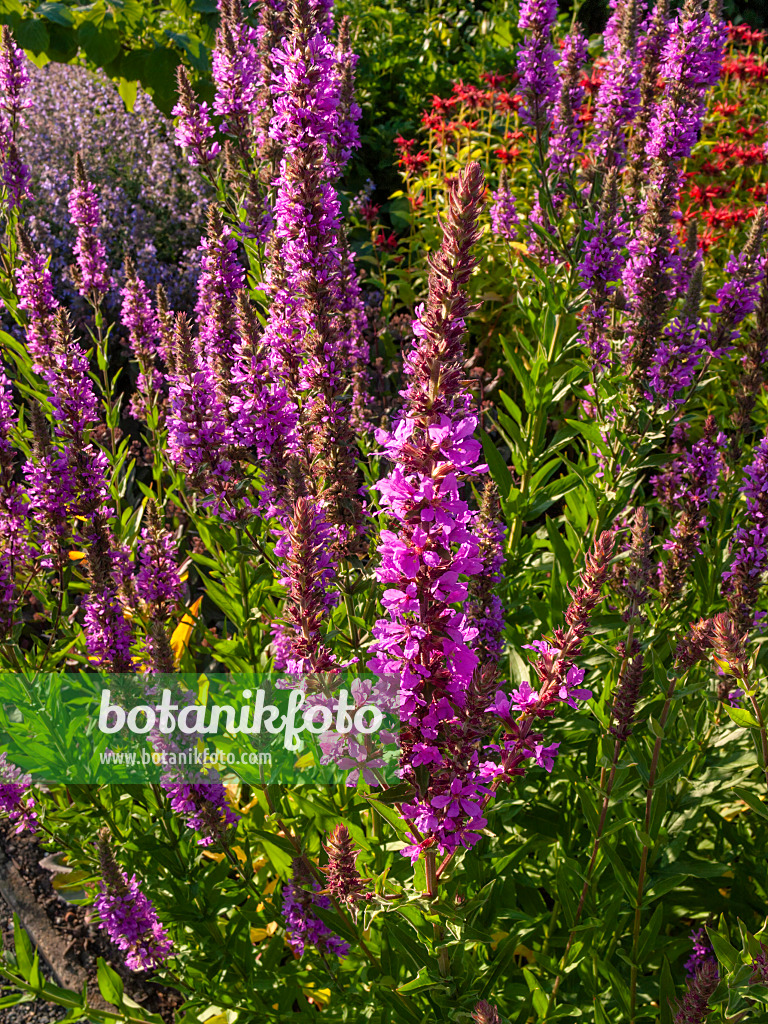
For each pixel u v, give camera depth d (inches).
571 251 189.9
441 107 348.8
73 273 211.8
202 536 173.6
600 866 120.3
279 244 139.3
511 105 330.6
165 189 356.2
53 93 378.3
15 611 144.5
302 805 134.6
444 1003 102.0
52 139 358.0
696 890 152.6
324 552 109.1
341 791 138.8
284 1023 138.7
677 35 174.9
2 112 208.5
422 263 335.9
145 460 282.2
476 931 99.1
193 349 145.7
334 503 129.6
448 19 509.4
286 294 135.3
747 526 139.3
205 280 149.1
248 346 136.0
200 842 136.9
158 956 141.2
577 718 139.6
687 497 165.3
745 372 181.8
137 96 389.7
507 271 304.7
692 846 165.3
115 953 192.1
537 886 154.2
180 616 180.5
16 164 209.0
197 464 141.1
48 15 382.6
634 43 205.3
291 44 121.9
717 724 140.3
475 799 86.5
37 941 194.5
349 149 173.9
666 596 160.2
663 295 169.5
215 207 145.6
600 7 419.8
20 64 206.7
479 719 83.1
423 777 85.0
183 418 139.3
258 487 150.3
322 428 131.3
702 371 177.9
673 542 160.7
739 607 135.5
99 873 147.7
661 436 171.5
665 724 110.7
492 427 269.6
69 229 332.2
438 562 76.0
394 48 475.5
